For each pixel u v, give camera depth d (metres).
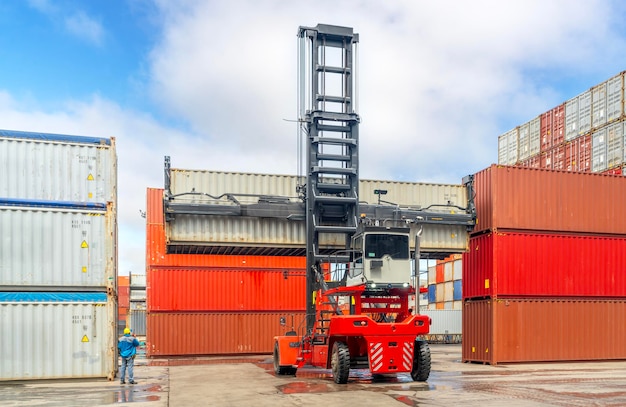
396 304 18.55
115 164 18.06
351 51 22.30
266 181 23.14
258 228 22.27
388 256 16.53
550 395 13.57
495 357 22.50
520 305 23.02
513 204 23.56
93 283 16.89
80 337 16.69
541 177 24.11
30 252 16.48
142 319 51.56
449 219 23.69
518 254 23.28
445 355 30.81
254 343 32.38
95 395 14.02
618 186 25.11
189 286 31.97
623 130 32.31
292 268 33.44
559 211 24.11
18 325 16.17
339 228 21.06
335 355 16.42
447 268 50.25
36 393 14.34
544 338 23.12
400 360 16.12
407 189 24.53
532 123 41.56
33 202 16.67
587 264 24.09
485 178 24.12
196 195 22.17
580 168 36.09
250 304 32.59
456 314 46.50
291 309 33.06
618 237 24.67
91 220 17.08
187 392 14.65
